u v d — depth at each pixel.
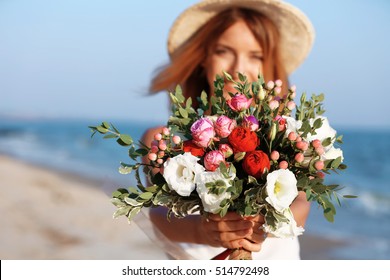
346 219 11.14
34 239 8.41
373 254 8.11
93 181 15.47
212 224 2.09
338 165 1.87
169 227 2.69
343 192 16.23
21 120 71.94
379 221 11.08
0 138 35.78
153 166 1.99
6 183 14.76
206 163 1.83
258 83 2.05
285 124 1.90
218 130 1.89
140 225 2.68
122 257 7.30
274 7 3.00
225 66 2.87
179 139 1.92
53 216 10.14
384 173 21.30
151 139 3.09
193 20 3.17
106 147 27.75
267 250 2.78
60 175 16.84
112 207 10.94
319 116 2.01
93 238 8.37
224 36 2.85
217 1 2.96
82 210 10.71
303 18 3.15
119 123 62.44
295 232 1.88
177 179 1.84
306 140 1.88
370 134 43.97
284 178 1.78
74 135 39.25
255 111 2.00
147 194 1.91
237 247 2.11
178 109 2.05
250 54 2.86
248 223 2.04
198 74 3.10
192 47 2.99
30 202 11.74
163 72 3.18
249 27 2.84
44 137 37.34
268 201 1.77
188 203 1.94
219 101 2.07
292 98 2.04
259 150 1.92
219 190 1.78
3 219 9.90
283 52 3.32
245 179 1.88
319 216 10.61
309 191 1.82
